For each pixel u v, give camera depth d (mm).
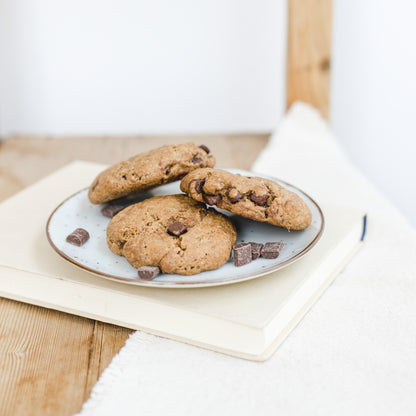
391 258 693
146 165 632
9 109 1170
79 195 705
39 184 780
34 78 1146
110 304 603
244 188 610
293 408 538
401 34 1099
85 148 1065
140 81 1159
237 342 572
